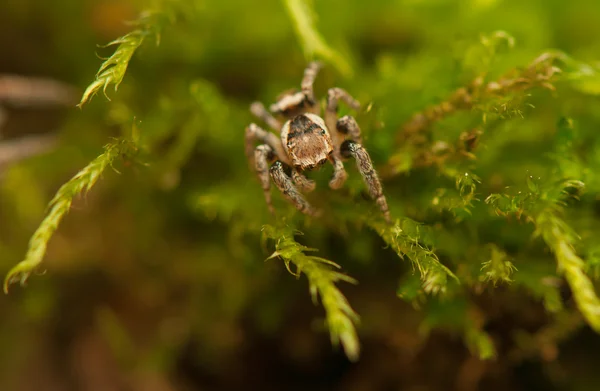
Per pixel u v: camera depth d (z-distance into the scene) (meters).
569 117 0.05
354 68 0.05
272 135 0.05
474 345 0.05
